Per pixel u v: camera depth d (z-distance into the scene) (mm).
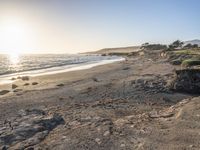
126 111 15797
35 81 36531
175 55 68000
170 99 20422
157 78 29594
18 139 11195
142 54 134250
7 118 15039
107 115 14742
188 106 13688
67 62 90562
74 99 21078
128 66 57344
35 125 12891
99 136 10812
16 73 51656
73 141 10500
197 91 22531
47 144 10391
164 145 9383
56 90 26750
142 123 12109
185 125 11141
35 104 19641
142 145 9516
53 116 14383
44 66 69750
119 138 10414
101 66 62594
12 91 28141
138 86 25422
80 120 13602
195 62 34875
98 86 27141
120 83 27938
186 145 9242
